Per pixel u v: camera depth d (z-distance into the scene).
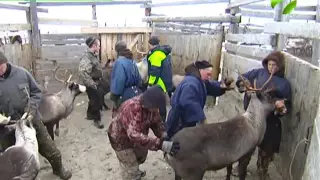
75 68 8.69
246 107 3.54
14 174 2.68
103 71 6.73
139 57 9.10
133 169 3.19
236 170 4.10
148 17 9.37
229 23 6.89
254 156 4.48
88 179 3.98
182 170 3.06
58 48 8.49
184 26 8.52
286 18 4.30
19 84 3.29
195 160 3.00
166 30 8.99
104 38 8.73
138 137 2.79
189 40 7.70
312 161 1.97
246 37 5.36
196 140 3.01
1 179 2.64
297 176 3.33
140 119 2.84
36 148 2.93
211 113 6.57
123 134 3.03
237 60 5.64
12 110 3.28
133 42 9.05
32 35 8.20
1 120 3.00
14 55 6.59
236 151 3.13
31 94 3.45
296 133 3.43
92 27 8.55
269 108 3.34
